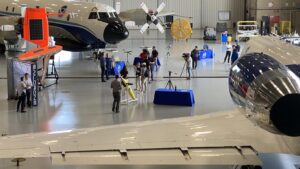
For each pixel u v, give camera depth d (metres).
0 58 33.69
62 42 32.81
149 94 22.09
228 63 32.03
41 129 16.17
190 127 8.75
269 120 6.46
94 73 28.12
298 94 6.35
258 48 13.64
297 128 6.45
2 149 6.78
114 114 18.36
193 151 7.07
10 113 18.50
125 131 8.27
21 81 19.05
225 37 44.75
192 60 29.64
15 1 33.59
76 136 7.73
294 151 7.41
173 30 44.47
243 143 7.45
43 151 6.78
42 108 19.34
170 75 25.00
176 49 39.66
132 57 34.41
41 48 23.33
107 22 31.53
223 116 9.59
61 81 25.55
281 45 12.80
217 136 7.97
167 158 6.80
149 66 25.20
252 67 7.14
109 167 12.22
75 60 33.88
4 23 31.30
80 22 31.67
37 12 24.33
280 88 6.43
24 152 6.69
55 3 32.53
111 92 22.62
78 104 20.08
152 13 37.88
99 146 7.18
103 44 32.72
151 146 7.29
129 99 20.81
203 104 20.03
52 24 32.09
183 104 19.77
